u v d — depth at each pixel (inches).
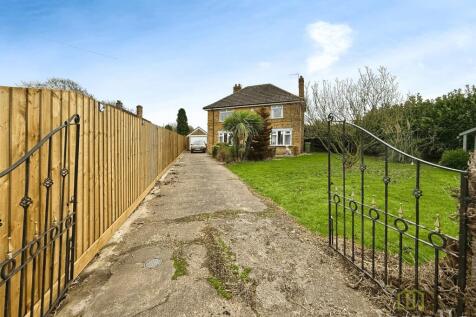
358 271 98.8
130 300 82.7
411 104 621.0
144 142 232.4
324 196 228.1
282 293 86.8
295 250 120.0
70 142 92.9
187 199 223.6
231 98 1011.9
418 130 600.1
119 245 127.2
